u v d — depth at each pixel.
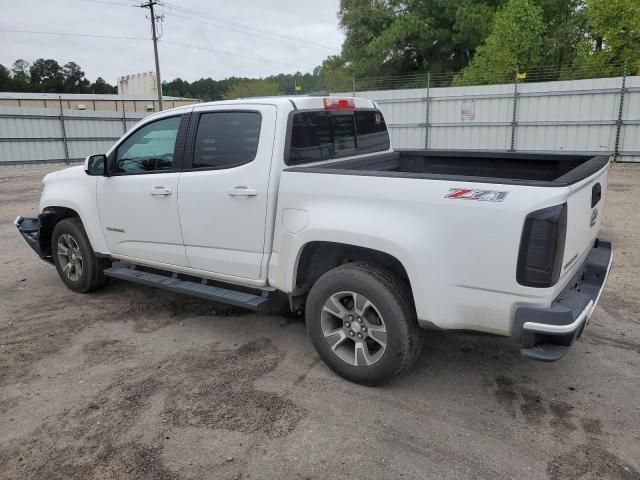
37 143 23.59
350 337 3.54
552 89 17.91
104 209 4.95
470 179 2.94
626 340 4.23
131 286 5.82
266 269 3.90
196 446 3.00
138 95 55.09
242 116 3.94
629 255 6.65
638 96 16.80
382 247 3.20
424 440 3.00
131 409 3.38
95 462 2.89
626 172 15.26
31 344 4.39
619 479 2.66
